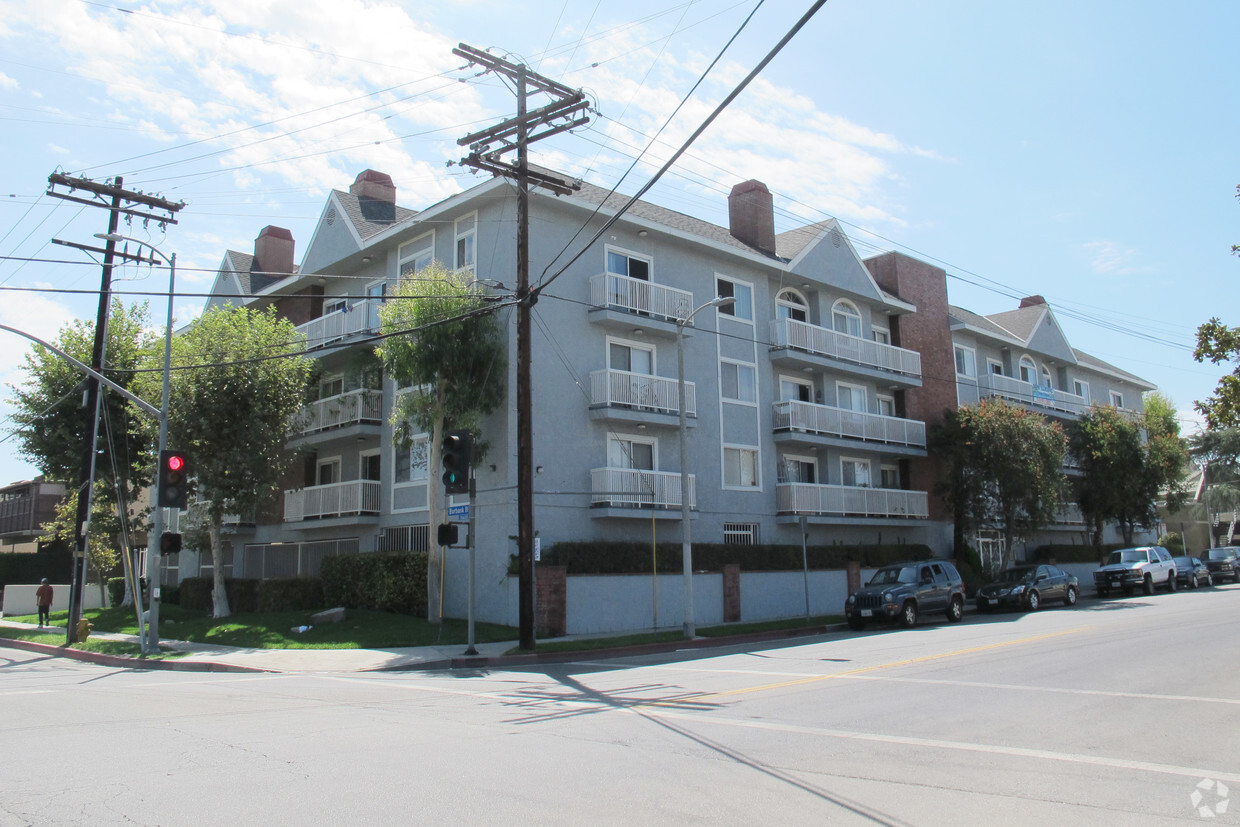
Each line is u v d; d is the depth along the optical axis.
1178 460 42.88
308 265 32.12
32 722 10.58
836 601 29.64
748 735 8.89
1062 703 10.47
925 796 6.51
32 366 32.44
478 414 23.33
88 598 36.09
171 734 9.53
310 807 6.40
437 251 27.02
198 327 26.89
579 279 25.88
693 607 24.27
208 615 29.48
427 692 13.37
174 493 20.69
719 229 31.98
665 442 27.27
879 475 34.72
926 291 38.94
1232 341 14.23
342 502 28.03
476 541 24.30
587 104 18.69
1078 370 50.81
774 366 31.48
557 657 19.05
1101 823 5.81
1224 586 40.28
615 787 6.88
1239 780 6.91
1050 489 33.44
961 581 26.17
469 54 19.30
